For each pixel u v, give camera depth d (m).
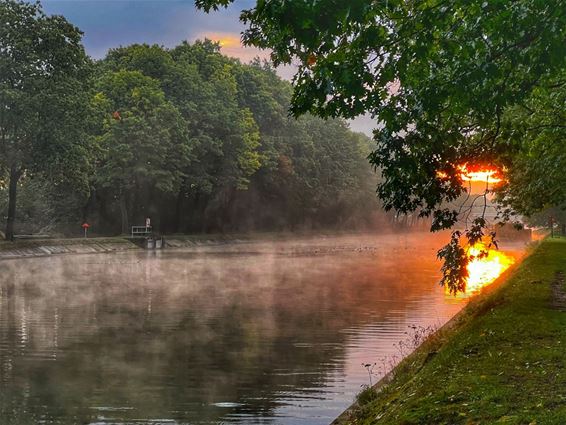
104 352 17.80
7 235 55.81
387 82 8.00
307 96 7.84
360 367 16.08
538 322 14.52
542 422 7.41
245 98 97.25
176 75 78.44
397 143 10.41
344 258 60.50
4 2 51.41
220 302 28.56
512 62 8.20
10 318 23.61
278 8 6.73
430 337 16.55
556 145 16.77
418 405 8.73
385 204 11.00
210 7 8.33
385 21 7.81
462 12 8.30
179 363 16.61
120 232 81.12
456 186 11.16
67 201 78.19
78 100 52.66
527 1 7.65
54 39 51.94
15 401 13.12
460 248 11.70
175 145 72.56
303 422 11.79
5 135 52.53
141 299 29.48
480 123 10.37
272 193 101.69
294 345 18.89
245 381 14.71
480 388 9.12
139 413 12.32
